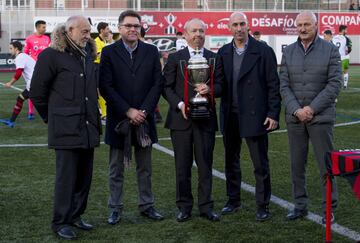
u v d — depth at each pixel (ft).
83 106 16.81
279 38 113.29
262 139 18.71
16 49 39.50
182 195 18.65
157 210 19.83
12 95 60.59
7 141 33.04
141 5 110.63
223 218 18.85
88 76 16.93
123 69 18.17
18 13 108.47
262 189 18.60
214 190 22.38
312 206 20.20
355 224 18.10
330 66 17.84
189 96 18.11
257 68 18.42
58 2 110.83
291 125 18.47
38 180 23.94
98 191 22.27
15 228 17.94
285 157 28.14
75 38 16.63
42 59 16.61
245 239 16.79
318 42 18.03
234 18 18.37
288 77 18.43
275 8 114.52
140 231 17.66
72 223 17.78
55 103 16.78
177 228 17.89
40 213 19.47
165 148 30.71
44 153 29.50
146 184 18.90
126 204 20.54
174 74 18.47
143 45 18.56
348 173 14.08
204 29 18.47
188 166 18.58
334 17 116.88
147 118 18.40
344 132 35.53
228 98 18.90
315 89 18.01
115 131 18.22
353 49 120.78
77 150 17.07
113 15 110.32
